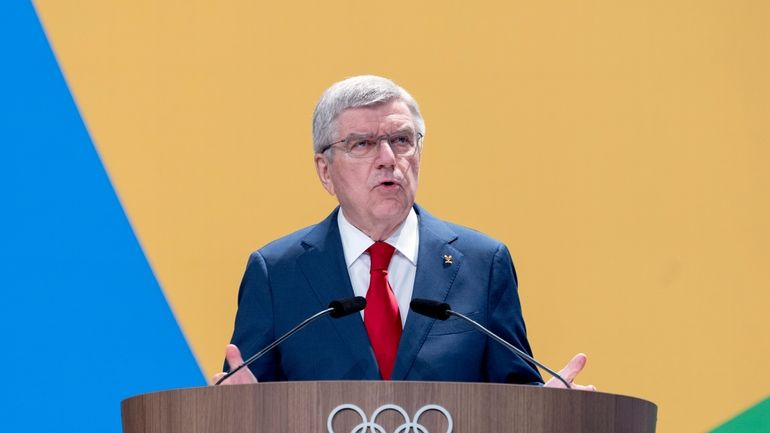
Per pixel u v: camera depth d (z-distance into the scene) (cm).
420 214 1128
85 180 1469
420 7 1546
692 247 1492
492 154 1518
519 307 1089
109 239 1461
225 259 1481
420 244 1088
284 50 1535
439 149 1514
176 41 1523
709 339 1473
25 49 1487
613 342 1477
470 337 1038
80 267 1446
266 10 1542
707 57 1530
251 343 1062
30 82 1479
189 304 1463
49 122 1474
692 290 1483
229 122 1512
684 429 1455
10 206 1444
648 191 1507
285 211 1501
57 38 1498
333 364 1028
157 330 1450
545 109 1528
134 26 1518
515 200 1509
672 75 1530
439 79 1534
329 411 676
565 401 699
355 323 1039
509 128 1524
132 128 1493
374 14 1543
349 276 1082
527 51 1542
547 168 1516
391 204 1069
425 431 673
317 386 680
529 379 1040
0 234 1436
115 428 1416
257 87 1523
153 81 1509
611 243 1498
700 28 1538
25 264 1435
